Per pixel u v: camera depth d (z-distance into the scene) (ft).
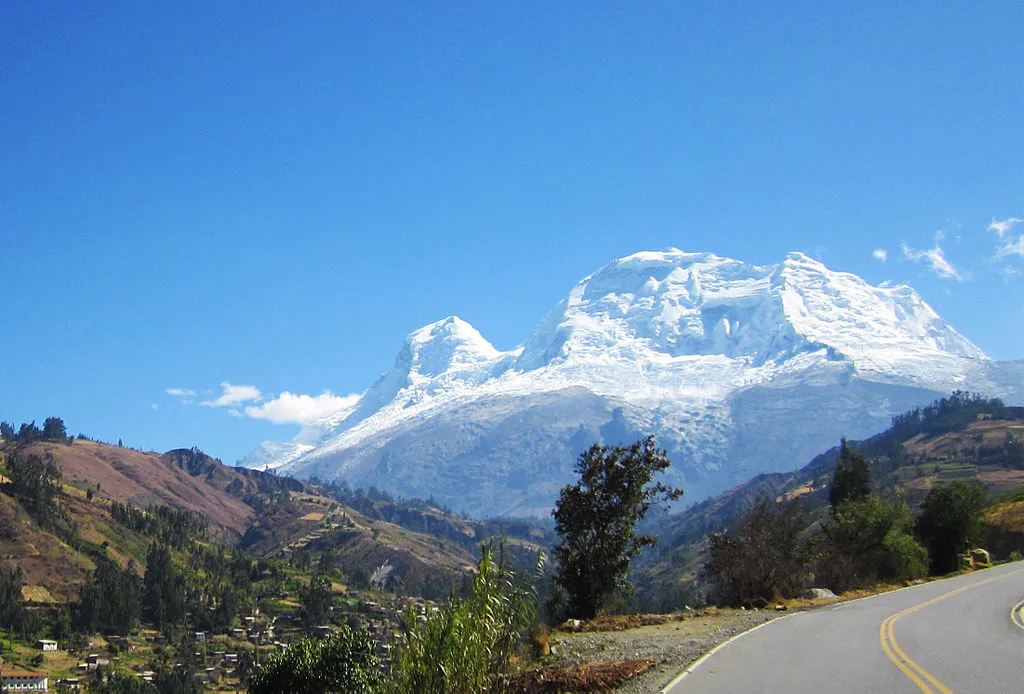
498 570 46.06
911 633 67.72
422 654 42.34
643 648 64.18
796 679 47.80
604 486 103.09
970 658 54.29
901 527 170.81
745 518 122.31
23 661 281.95
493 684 47.32
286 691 69.72
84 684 265.75
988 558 182.09
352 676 69.15
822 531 159.63
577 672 52.65
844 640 64.23
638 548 104.12
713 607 106.52
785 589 115.44
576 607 101.35
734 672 50.70
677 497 104.63
